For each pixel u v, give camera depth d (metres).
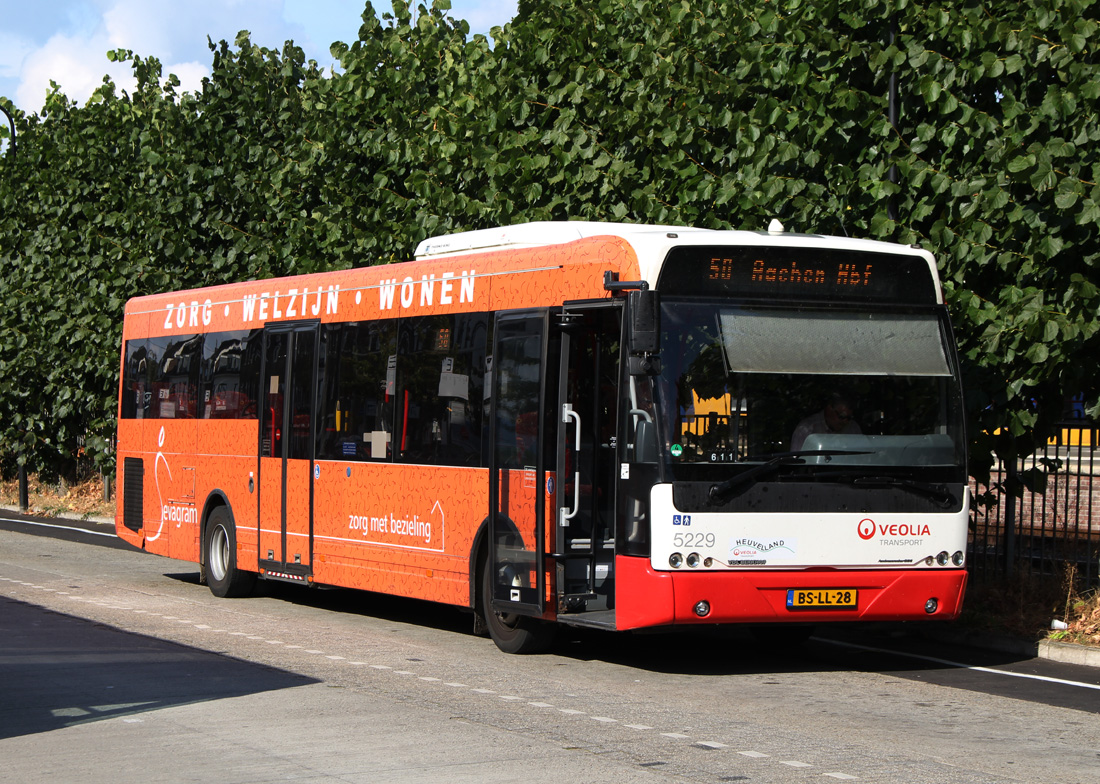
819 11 13.62
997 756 7.80
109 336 26.09
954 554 10.80
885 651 12.34
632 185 15.30
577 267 11.07
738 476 10.23
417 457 13.03
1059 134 12.31
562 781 7.04
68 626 13.29
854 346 10.73
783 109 13.88
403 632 13.36
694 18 14.69
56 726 8.56
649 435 10.23
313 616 14.65
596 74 15.79
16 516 30.72
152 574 18.77
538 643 11.80
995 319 12.65
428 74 18.84
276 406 15.46
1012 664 11.62
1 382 30.41
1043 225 12.14
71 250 28.02
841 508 10.48
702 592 10.12
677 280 10.44
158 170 23.50
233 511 16.22
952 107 12.80
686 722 8.73
